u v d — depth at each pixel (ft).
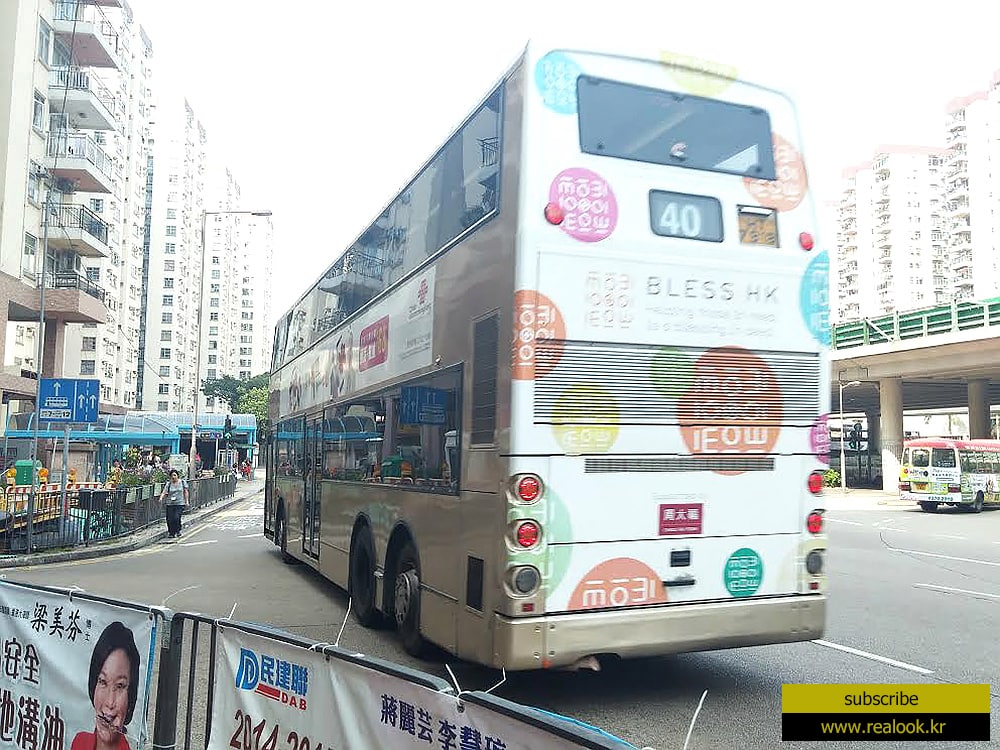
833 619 29.12
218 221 417.69
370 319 28.55
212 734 12.44
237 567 46.37
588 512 16.84
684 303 17.80
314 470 37.78
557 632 16.37
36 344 146.20
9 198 104.12
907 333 107.86
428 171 23.06
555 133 17.30
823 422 19.11
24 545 51.06
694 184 18.31
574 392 16.81
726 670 21.81
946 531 68.44
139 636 13.02
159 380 332.39
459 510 18.89
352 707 10.27
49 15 116.37
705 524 17.80
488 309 17.92
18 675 15.23
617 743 7.16
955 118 343.26
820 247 19.40
